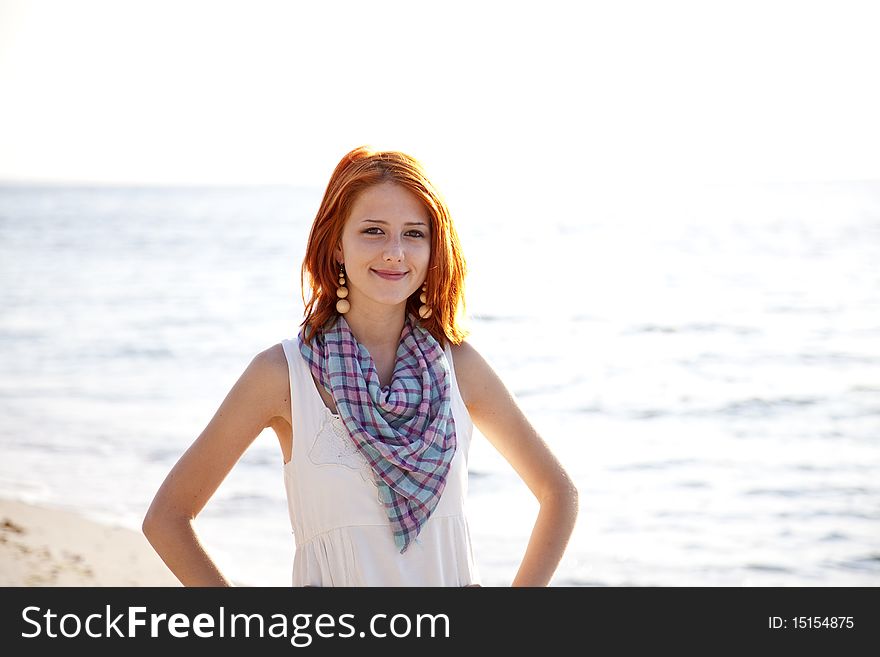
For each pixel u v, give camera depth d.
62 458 12.08
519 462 3.10
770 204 53.38
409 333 3.03
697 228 40.56
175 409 15.22
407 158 2.96
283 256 40.78
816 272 28.38
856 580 8.29
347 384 2.86
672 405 14.80
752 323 20.84
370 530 2.84
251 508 9.79
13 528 8.70
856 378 16.11
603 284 27.05
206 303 28.16
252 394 2.92
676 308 22.78
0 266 37.97
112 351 21.09
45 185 144.62
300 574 2.91
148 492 10.55
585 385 16.03
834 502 10.41
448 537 2.89
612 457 12.33
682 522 9.90
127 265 38.12
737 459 12.12
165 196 107.69
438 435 2.85
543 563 3.00
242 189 123.31
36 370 18.97
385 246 2.87
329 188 2.98
